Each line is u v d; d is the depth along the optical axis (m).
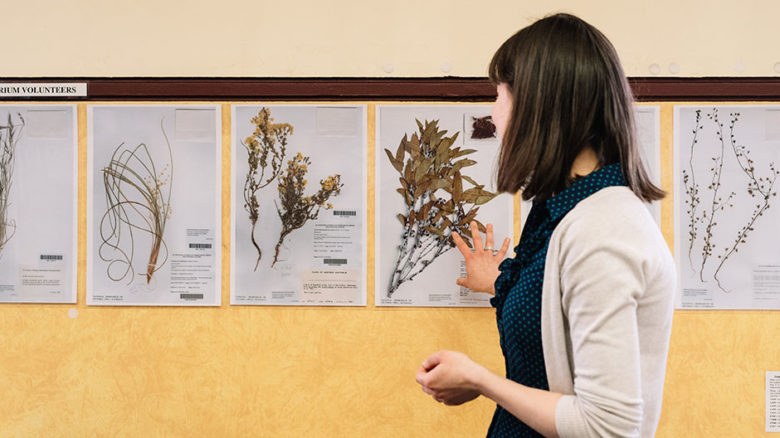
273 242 1.42
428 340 1.41
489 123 1.41
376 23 1.42
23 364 1.43
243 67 1.43
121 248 1.43
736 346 1.39
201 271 1.42
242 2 1.43
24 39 1.44
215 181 1.42
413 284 1.41
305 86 1.42
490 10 1.41
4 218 1.43
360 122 1.42
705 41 1.40
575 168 0.75
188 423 1.42
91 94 1.43
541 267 0.73
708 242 1.39
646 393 0.68
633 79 1.40
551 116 0.72
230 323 1.42
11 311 1.43
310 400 1.41
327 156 1.42
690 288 1.39
